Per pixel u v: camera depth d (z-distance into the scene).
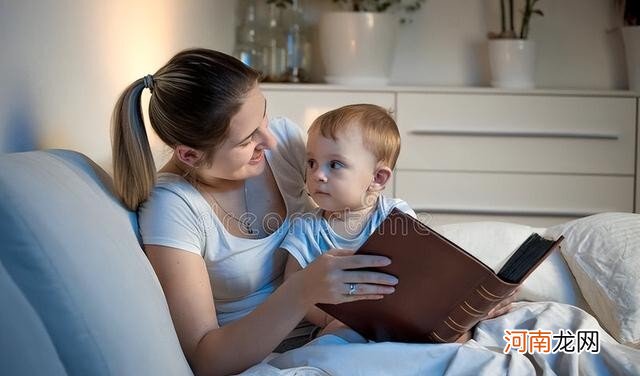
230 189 1.58
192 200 1.45
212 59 1.44
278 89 3.42
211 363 1.35
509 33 3.59
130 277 1.19
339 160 1.52
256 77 1.48
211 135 1.42
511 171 3.45
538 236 1.29
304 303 1.32
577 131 3.44
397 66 3.80
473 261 1.23
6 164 1.13
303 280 1.32
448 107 3.44
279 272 1.59
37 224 1.07
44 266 1.06
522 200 3.46
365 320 1.38
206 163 1.46
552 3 3.76
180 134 1.43
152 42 2.24
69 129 1.61
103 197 1.35
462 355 1.30
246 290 1.53
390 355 1.30
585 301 1.89
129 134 1.41
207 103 1.40
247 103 1.43
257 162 1.50
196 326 1.38
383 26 3.52
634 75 3.51
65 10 1.58
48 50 1.50
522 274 1.27
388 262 1.27
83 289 1.09
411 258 1.26
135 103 1.43
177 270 1.40
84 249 1.12
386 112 1.62
